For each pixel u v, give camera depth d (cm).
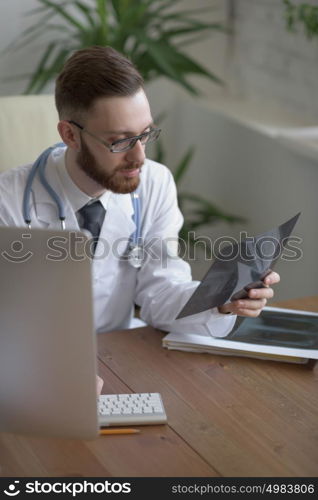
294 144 266
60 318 107
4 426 118
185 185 350
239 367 150
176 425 130
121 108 144
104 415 129
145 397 135
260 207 299
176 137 348
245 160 303
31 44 289
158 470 117
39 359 110
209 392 141
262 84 325
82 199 165
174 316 164
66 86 149
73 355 109
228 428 129
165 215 184
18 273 105
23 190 166
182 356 154
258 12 318
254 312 156
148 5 274
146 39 268
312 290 276
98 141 147
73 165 162
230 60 343
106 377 145
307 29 274
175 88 337
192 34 331
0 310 108
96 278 174
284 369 150
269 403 138
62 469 117
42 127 197
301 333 161
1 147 192
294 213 277
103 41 271
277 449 123
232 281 144
